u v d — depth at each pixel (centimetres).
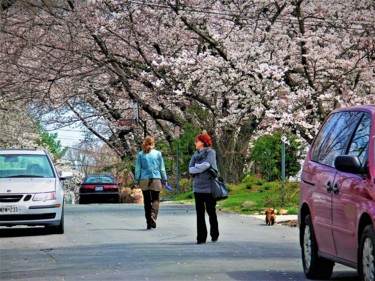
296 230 2253
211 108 4975
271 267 1388
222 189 1875
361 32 4375
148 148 2331
